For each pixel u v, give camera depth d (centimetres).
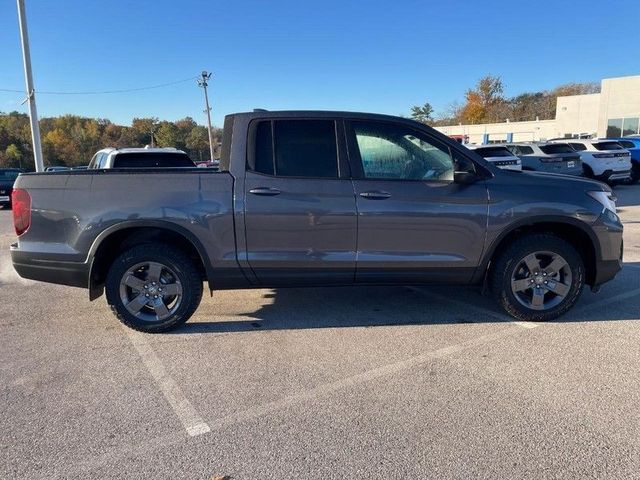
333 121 436
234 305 531
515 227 440
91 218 422
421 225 433
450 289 580
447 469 253
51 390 344
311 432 289
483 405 315
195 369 376
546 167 1641
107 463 263
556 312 459
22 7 1775
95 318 496
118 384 353
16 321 489
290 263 431
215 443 280
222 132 464
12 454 271
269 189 423
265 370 372
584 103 5097
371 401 323
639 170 1984
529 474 248
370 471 253
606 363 373
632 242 865
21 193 432
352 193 427
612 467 252
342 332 447
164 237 450
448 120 9025
